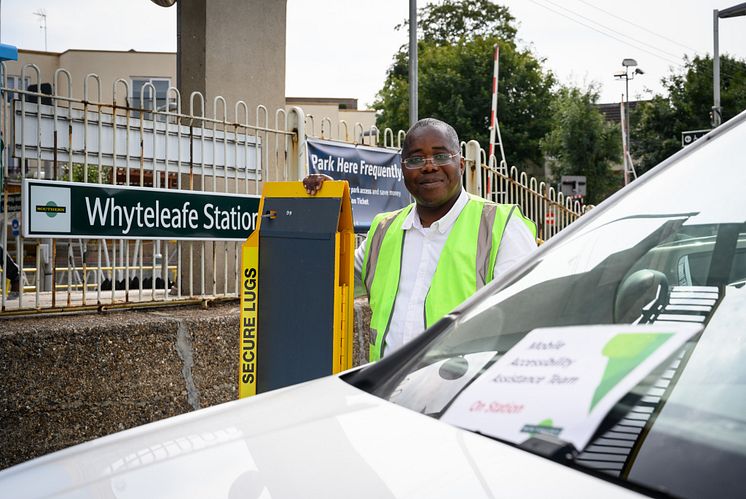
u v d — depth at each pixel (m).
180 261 4.79
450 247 2.50
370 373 1.33
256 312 3.08
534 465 0.88
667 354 0.93
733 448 0.90
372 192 5.81
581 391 0.96
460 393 1.13
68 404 3.86
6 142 3.99
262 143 5.25
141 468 1.07
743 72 33.16
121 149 4.50
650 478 0.86
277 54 6.09
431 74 37.78
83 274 4.34
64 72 4.14
